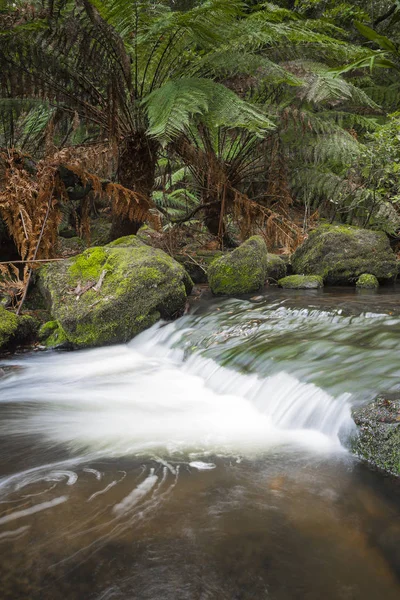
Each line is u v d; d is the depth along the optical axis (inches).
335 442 102.7
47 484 91.0
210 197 337.1
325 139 314.0
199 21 237.6
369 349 136.3
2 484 91.5
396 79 421.7
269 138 311.1
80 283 209.2
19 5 239.9
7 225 231.1
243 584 63.0
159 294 208.7
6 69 239.3
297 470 93.2
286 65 276.1
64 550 70.8
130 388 152.2
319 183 346.9
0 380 162.6
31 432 118.2
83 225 291.6
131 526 76.1
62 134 321.1
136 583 63.7
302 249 301.7
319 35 268.7
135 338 205.9
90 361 183.5
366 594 60.7
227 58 255.4
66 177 245.4
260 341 161.5
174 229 330.3
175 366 175.2
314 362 133.3
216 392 145.1
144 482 90.6
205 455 102.0
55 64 238.2
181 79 246.8
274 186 330.6
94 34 227.8
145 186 279.0
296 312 196.1
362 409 99.3
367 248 282.5
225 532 73.9
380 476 88.7
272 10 287.3
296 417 114.4
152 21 252.8
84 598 61.4
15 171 234.7
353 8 461.4
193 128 278.4
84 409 134.2
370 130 390.0
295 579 63.6
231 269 255.8
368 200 354.3
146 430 117.6
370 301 213.2
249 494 84.8
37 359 185.9
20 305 211.9
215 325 193.8
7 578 65.2
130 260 213.9
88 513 80.5
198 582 63.6
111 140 251.3
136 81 260.4
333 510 78.6
